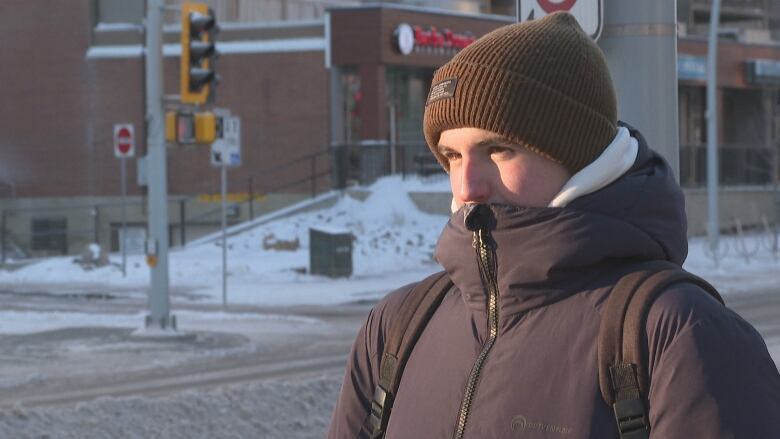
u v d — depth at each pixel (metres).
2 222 39.25
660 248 2.10
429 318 2.35
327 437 2.55
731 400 1.85
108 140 39.00
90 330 17.94
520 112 2.08
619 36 4.52
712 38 30.86
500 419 2.04
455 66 2.16
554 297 2.08
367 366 2.47
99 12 39.56
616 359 1.96
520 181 2.13
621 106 4.52
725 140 48.44
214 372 13.74
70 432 8.30
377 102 36.31
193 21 16.88
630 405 1.94
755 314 19.50
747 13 55.22
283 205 37.69
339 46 36.97
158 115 17.17
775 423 1.85
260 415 9.06
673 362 1.90
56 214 39.22
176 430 8.63
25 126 39.53
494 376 2.08
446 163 2.30
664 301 1.96
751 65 45.56
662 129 4.51
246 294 25.20
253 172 37.94
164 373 13.73
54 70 39.34
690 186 42.50
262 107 37.91
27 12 39.41
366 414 2.48
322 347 16.17
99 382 13.04
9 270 31.19
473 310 2.19
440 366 2.21
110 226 38.94
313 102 37.47
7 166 39.59
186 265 28.86
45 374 13.59
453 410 2.13
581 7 4.51
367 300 24.11
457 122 2.14
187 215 38.16
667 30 4.52
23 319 19.84
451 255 2.20
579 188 2.08
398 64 36.94
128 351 15.66
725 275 28.78
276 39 37.84
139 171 17.12
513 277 2.09
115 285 27.91
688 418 1.86
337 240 28.17
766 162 45.38
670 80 4.52
